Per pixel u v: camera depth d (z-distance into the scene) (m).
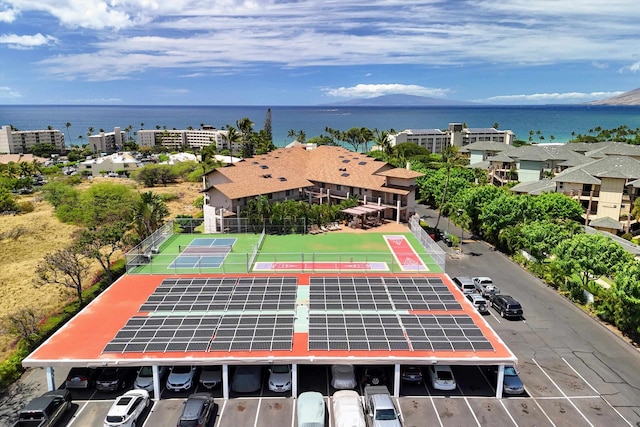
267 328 30.06
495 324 38.75
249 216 57.97
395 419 24.55
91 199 83.62
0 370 30.28
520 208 59.12
